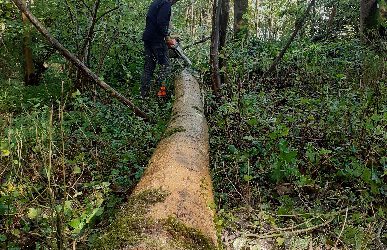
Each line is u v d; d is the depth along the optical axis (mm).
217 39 5887
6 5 6680
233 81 5750
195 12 16391
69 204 2725
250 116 4738
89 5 7121
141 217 2186
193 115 4445
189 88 5746
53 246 2484
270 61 7543
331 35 11070
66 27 7477
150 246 1947
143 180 2830
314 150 4250
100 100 6203
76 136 4660
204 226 2314
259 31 13516
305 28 11008
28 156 3912
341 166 3922
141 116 5375
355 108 4664
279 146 3689
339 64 7449
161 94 6297
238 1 10125
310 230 2998
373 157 3920
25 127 4367
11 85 7004
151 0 7965
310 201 3500
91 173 3824
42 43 7418
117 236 2057
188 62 6898
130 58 8188
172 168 2842
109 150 4352
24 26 7035
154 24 6457
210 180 3078
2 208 2934
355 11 11273
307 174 3857
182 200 2426
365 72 6066
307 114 4926
